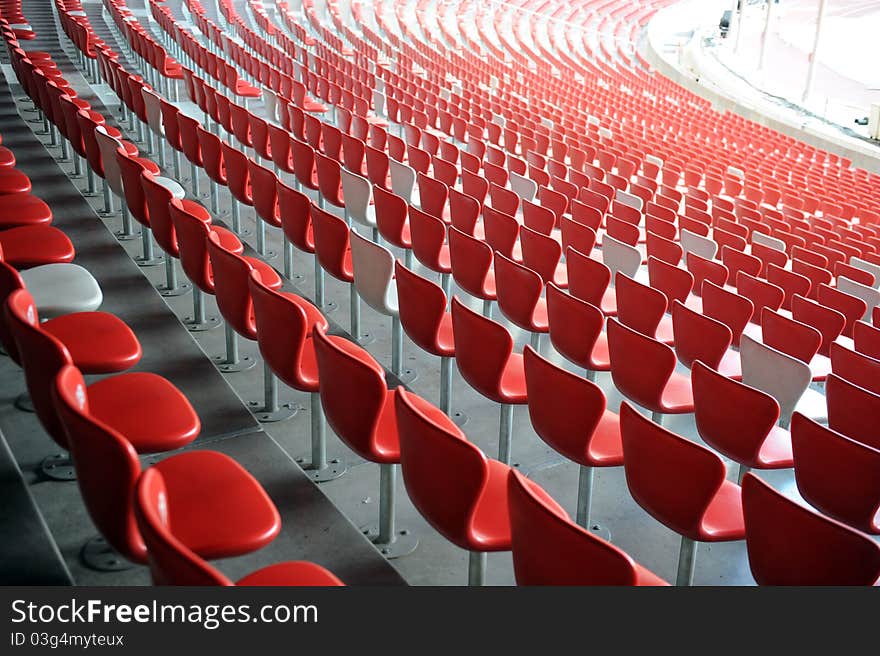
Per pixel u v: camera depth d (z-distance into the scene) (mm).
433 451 2521
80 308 3666
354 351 3682
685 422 4789
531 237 5504
